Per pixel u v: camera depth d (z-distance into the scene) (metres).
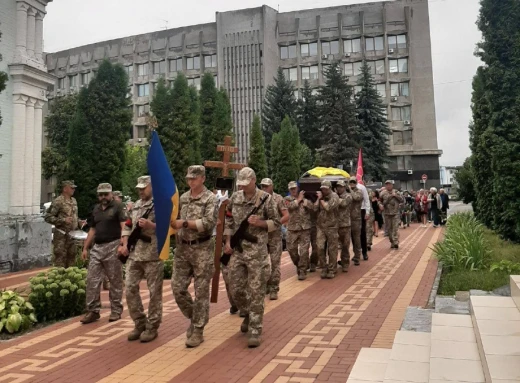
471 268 9.54
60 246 9.67
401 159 52.50
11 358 5.64
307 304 8.13
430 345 4.93
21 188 14.13
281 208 6.52
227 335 6.39
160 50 60.62
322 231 10.69
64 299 7.68
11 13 14.26
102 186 7.46
